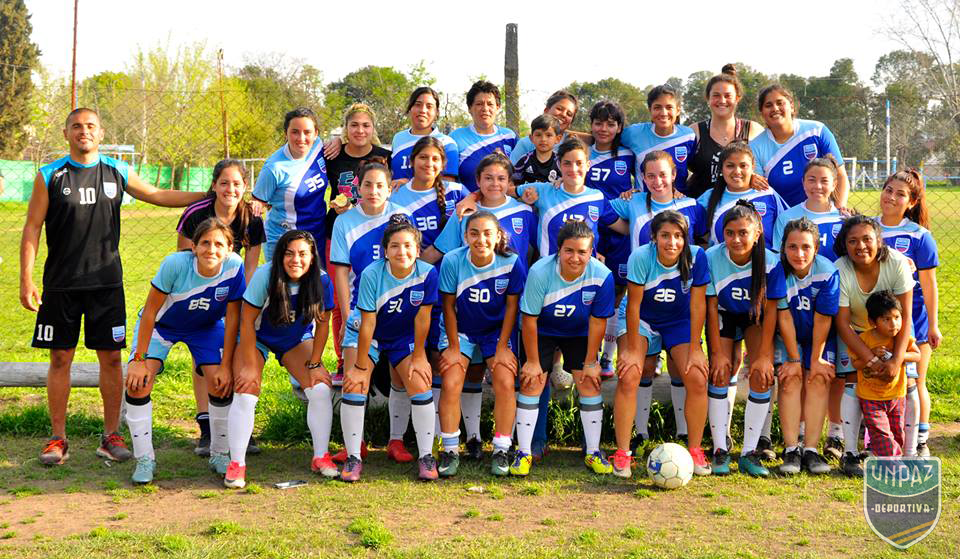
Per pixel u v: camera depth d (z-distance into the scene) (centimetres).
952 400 662
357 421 493
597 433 515
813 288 500
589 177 622
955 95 3797
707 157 604
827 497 457
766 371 500
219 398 498
